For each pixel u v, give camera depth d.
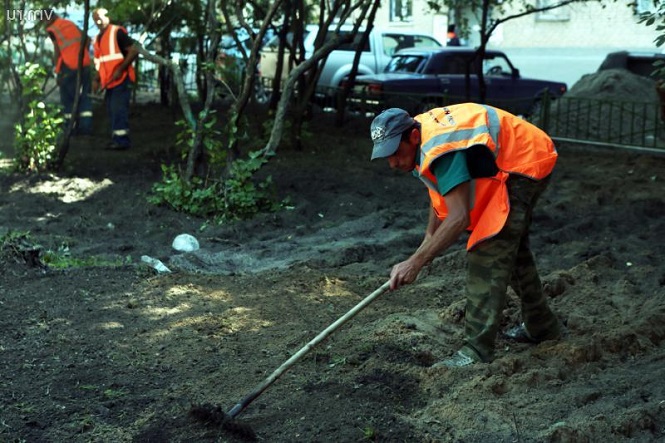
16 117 12.91
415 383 4.44
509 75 17.08
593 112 14.45
